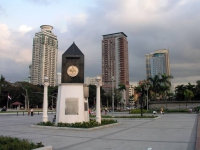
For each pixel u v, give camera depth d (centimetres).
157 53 13338
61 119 1958
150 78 6762
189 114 4431
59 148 1019
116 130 1727
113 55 13412
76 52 2097
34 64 11869
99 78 2089
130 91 15638
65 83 2019
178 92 7681
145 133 1545
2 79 7012
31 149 787
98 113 2053
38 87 10106
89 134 1494
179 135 1434
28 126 2083
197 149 970
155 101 6969
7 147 794
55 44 12631
